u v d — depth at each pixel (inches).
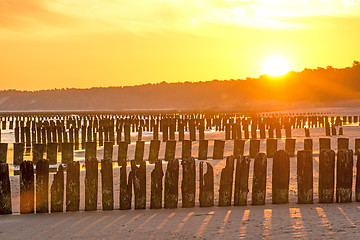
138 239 384.8
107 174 506.0
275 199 510.0
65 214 494.0
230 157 504.7
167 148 981.8
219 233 389.1
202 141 953.5
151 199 506.3
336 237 362.3
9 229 437.4
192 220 441.4
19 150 1011.9
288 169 508.4
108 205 506.9
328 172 506.9
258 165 503.8
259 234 379.6
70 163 506.9
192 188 506.9
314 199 528.7
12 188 692.1
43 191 506.3
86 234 407.8
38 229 432.8
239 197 505.0
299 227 395.9
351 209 468.1
